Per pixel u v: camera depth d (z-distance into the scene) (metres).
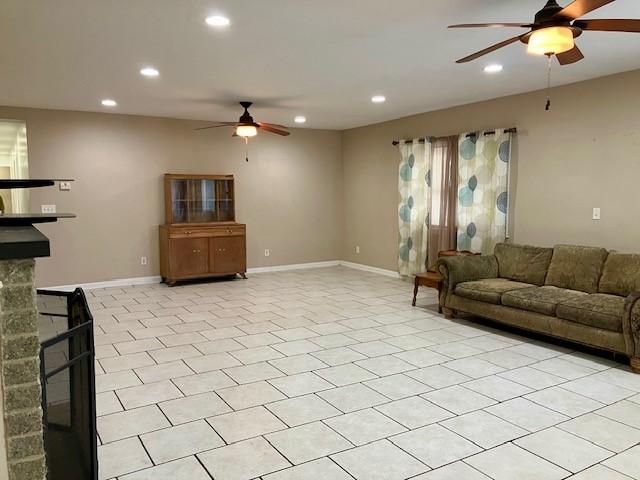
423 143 6.87
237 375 3.61
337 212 8.89
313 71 4.49
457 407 3.09
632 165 4.56
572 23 2.55
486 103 5.97
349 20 3.19
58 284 6.62
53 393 2.42
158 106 6.25
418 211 7.04
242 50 3.82
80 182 6.67
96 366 3.77
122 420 2.90
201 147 7.50
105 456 2.50
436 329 4.82
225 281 7.39
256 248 8.14
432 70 4.49
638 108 4.48
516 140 5.63
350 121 7.67
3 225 1.72
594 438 2.69
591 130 4.87
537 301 4.30
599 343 3.86
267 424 2.86
